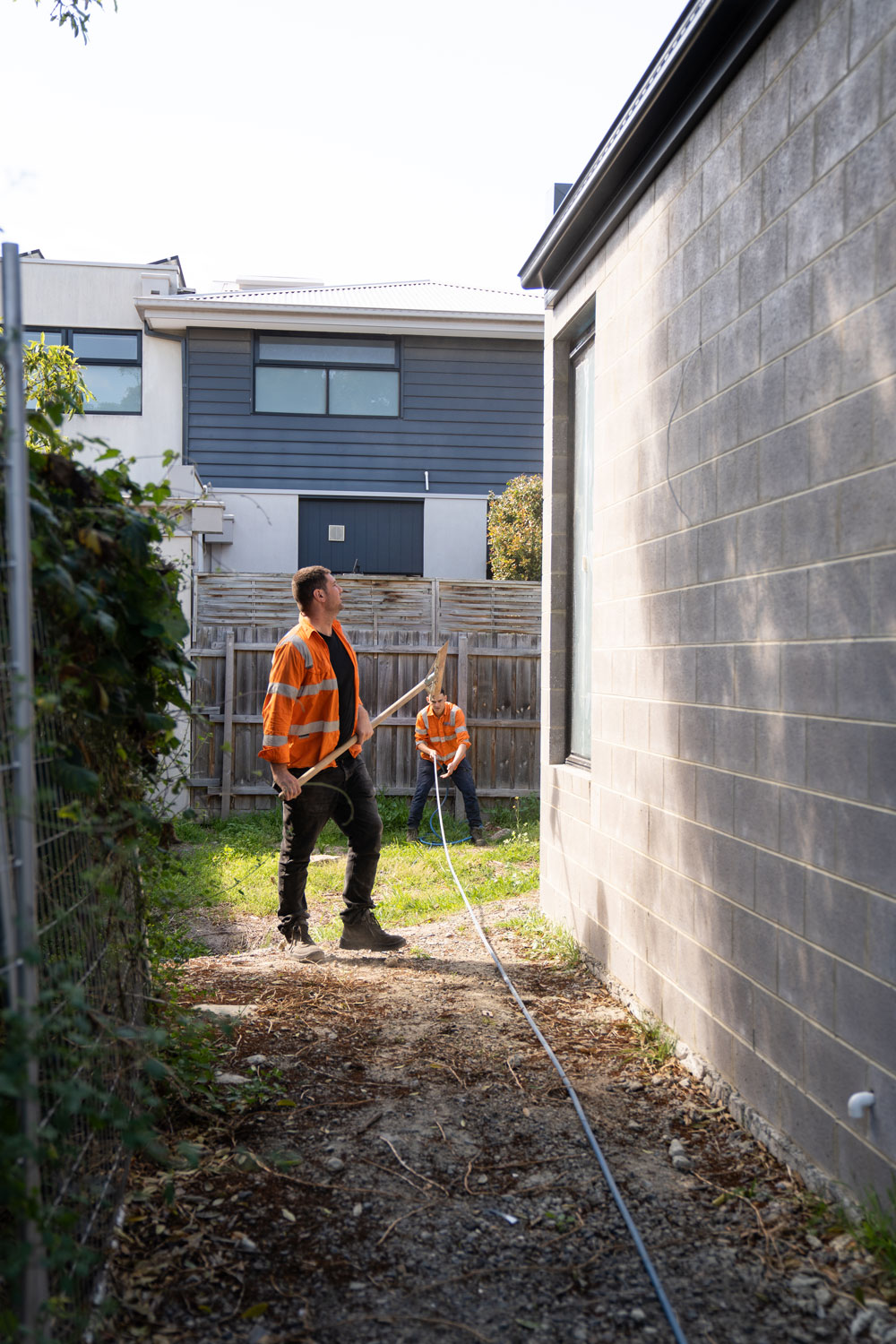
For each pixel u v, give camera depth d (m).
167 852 3.27
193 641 10.98
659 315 4.39
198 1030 3.42
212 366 15.54
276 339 15.64
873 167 2.70
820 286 2.99
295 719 5.41
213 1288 2.48
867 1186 2.69
